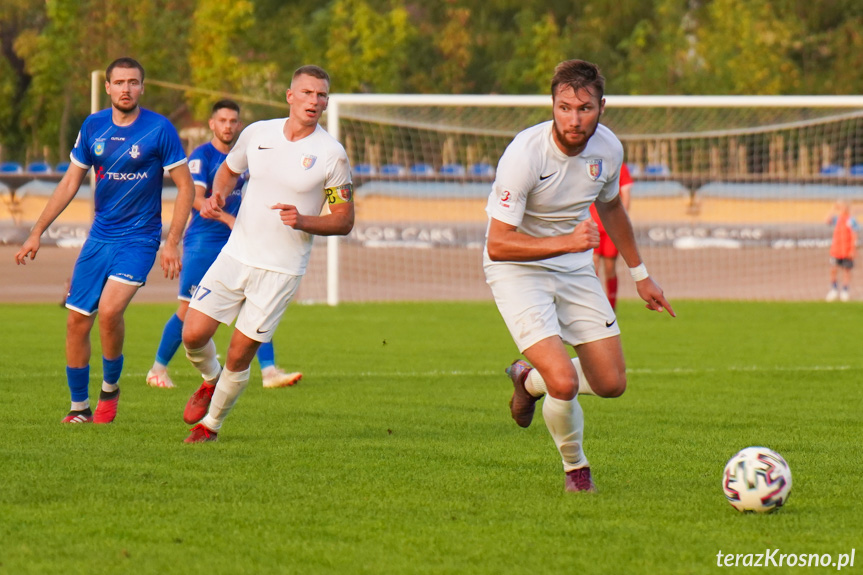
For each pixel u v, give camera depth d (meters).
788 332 46.44
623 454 20.53
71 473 17.77
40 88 119.88
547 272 17.20
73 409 23.48
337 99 59.50
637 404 27.34
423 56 148.88
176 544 13.80
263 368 29.92
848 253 65.38
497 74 145.25
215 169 29.48
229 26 114.94
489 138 91.44
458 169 84.38
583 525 14.99
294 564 13.05
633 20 148.38
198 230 29.34
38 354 35.97
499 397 28.17
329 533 14.41
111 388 23.42
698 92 130.62
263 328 20.62
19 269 74.06
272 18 143.12
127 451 19.86
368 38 125.31
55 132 124.31
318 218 19.97
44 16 133.00
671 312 18.38
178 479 17.48
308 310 56.47
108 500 15.98
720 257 79.69
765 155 89.88
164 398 27.28
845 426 24.12
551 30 136.88
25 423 23.00
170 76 124.25
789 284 73.25
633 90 134.12
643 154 87.00
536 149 16.56
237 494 16.52
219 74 114.31
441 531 14.59
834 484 17.92
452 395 28.52
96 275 22.95
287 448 20.50
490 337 43.91
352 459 19.48
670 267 78.38
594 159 16.81
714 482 17.97
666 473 18.72
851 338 44.12
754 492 15.56
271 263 20.61
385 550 13.66
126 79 22.48
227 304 20.97
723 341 42.94
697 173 82.75
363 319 51.59
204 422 21.19
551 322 16.88
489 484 17.56
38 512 15.24
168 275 22.84
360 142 89.81
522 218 16.91
